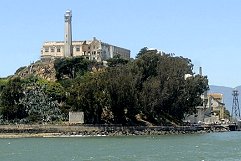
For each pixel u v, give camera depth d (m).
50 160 114.94
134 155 126.06
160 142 183.38
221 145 164.75
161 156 123.00
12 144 177.75
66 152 137.75
